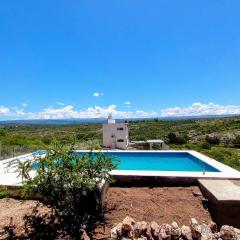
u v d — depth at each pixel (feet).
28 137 68.80
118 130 62.49
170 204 20.48
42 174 17.04
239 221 18.12
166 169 37.27
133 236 16.49
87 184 17.46
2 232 16.65
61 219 18.06
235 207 18.11
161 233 16.44
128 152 45.16
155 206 20.15
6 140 57.00
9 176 24.44
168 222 18.29
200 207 20.17
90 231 17.25
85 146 34.09
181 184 23.89
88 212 18.95
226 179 23.62
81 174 17.71
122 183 24.30
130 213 19.26
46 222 17.90
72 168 17.62
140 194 22.20
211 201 19.54
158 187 23.75
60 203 17.57
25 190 16.99
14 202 20.43
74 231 17.15
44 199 20.24
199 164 36.22
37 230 17.07
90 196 18.90
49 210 19.15
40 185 16.89
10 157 35.91
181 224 18.16
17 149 40.19
